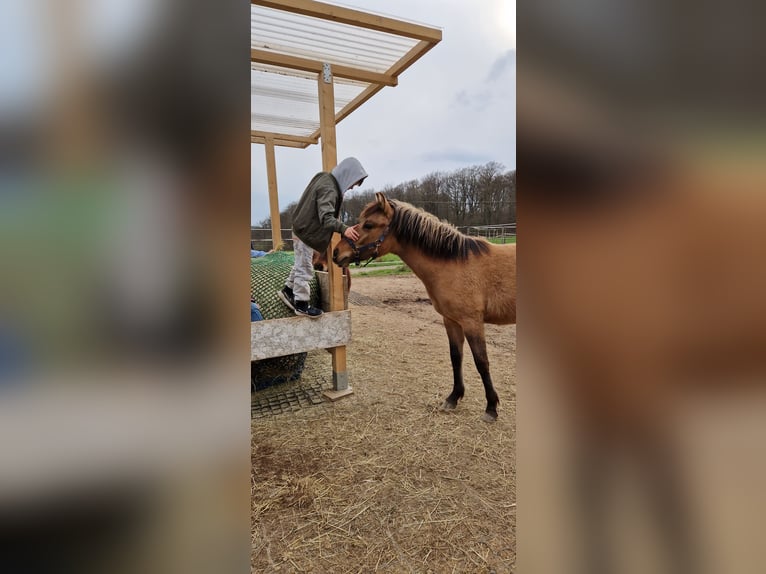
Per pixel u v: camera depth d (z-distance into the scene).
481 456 2.02
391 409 2.60
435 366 3.45
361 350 3.93
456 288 2.33
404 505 1.65
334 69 2.88
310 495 1.73
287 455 2.07
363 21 2.38
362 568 1.33
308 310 2.67
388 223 2.43
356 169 2.51
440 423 2.39
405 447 2.12
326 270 2.94
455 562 1.35
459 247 2.34
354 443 2.18
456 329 2.53
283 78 3.51
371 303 6.02
